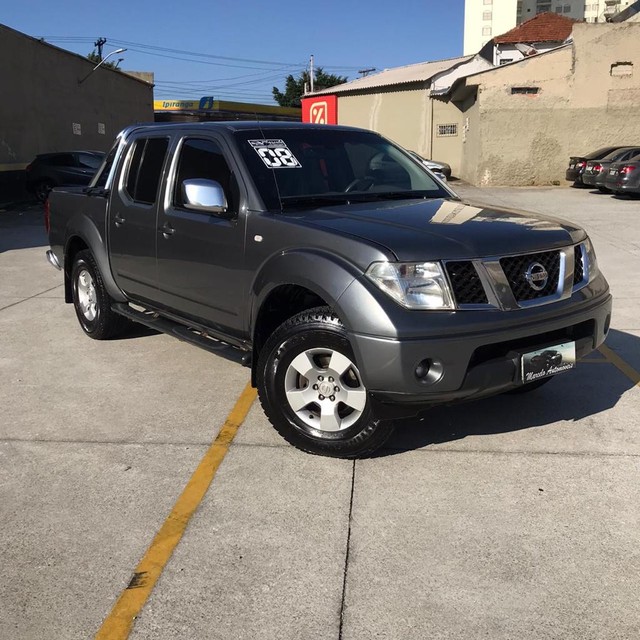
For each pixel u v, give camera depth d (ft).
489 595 9.31
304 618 8.96
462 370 11.51
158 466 13.14
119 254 18.93
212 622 8.92
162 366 19.02
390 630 8.71
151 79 134.31
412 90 104.22
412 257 11.59
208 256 15.24
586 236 14.20
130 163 18.69
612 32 83.35
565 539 10.52
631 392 16.42
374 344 11.44
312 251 12.59
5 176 68.23
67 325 23.43
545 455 13.23
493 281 11.84
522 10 405.39
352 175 16.05
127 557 10.32
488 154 87.15
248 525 11.09
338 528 10.96
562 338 12.82
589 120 85.87
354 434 12.71
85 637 8.70
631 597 9.20
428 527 10.93
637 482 12.14
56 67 79.36
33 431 14.83
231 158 15.03
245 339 14.94
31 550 10.52
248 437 14.34
